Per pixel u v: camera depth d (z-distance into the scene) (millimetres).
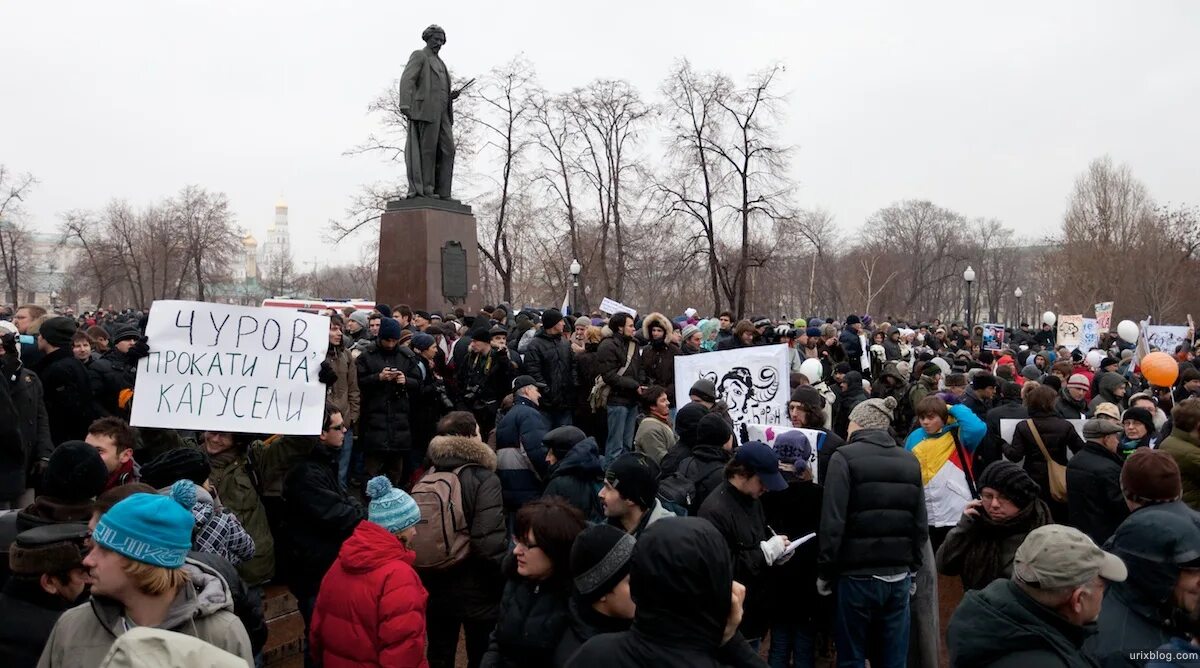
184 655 2320
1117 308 51656
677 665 2613
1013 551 5270
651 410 8180
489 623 5551
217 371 6035
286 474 5719
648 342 11047
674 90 37594
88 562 3072
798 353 13102
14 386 6887
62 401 7727
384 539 4441
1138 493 4602
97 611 3102
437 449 5605
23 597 3539
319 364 6078
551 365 10773
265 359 6055
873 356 15773
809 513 6004
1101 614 3980
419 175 17906
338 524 5531
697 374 9133
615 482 4707
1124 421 7652
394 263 17781
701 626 2688
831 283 78188
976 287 98250
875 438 5664
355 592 4320
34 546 3488
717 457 6211
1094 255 53062
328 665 4363
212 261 64938
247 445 6270
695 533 2719
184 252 62500
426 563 5367
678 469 6316
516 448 6996
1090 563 3305
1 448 6613
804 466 5949
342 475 8867
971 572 5434
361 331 11047
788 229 43312
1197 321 50375
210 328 6090
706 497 5762
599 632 3600
